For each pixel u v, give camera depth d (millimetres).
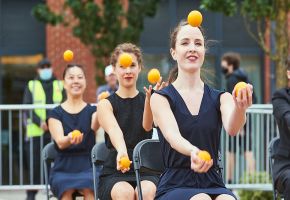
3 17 22375
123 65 9344
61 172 11367
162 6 22703
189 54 8031
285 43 16500
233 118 7555
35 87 15859
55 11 21750
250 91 7078
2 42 22344
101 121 10008
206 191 7891
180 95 8078
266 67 22594
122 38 19156
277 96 10281
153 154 9258
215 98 8125
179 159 8039
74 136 10711
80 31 19172
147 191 9531
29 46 22422
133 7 19406
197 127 8000
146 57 22641
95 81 20125
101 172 10102
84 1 19156
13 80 22359
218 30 22703
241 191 15820
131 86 10117
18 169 15695
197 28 8078
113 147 10023
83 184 11031
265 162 15320
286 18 16469
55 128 11430
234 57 17297
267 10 16328
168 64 22438
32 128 15219
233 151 15258
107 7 19109
